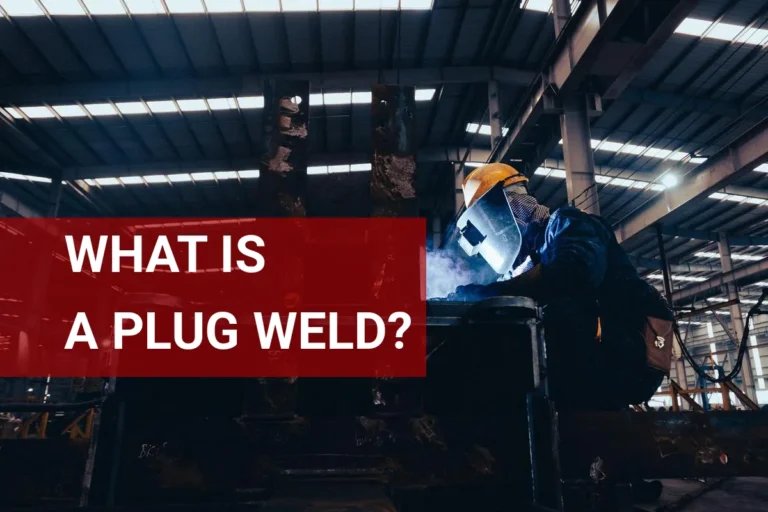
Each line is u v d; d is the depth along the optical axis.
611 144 16.77
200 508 1.34
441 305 1.63
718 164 12.08
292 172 1.65
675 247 24.38
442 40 12.99
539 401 1.49
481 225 2.62
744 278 21.55
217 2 11.21
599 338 2.15
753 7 11.38
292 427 1.43
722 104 14.58
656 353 2.23
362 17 11.99
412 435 1.43
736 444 1.61
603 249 2.11
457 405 1.55
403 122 1.73
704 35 12.30
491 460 1.44
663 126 15.63
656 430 1.59
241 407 1.51
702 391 7.68
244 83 13.37
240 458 1.41
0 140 14.88
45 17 11.25
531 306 1.53
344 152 17.42
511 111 15.78
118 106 14.12
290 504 1.04
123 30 11.80
